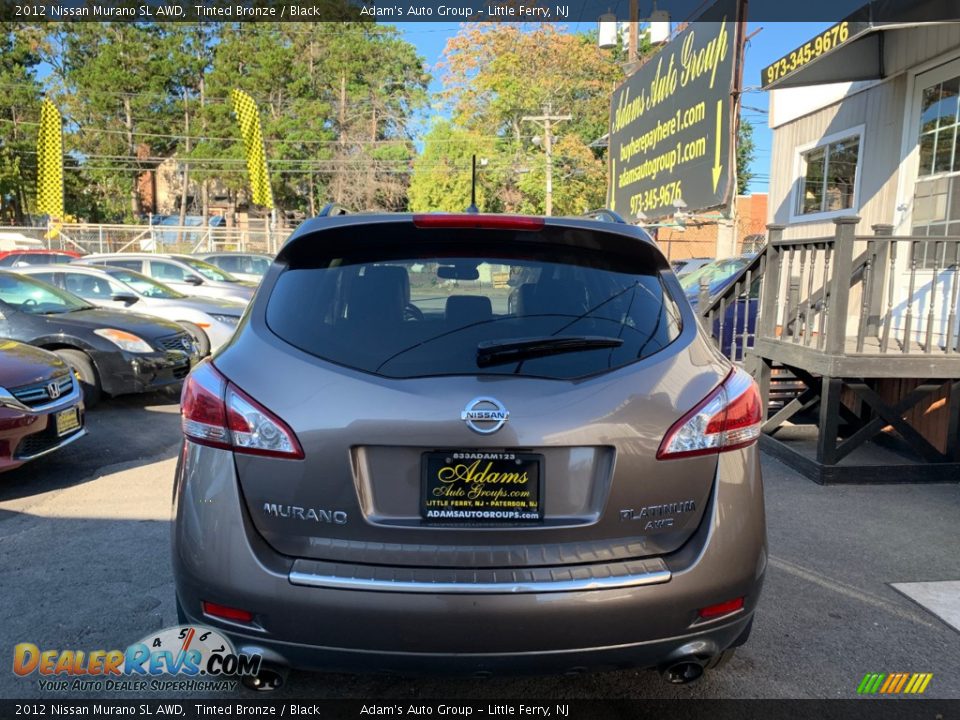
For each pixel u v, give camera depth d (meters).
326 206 2.81
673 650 2.12
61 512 4.58
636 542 2.13
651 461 2.11
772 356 6.12
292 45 48.59
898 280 7.25
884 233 5.24
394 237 2.45
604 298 2.38
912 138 7.18
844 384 5.28
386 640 1.99
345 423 2.04
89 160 46.91
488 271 2.42
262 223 51.34
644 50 22.28
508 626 1.99
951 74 6.62
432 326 2.24
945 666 2.91
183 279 13.26
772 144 10.00
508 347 2.12
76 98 46.38
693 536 2.18
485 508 2.07
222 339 10.16
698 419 2.18
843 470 5.30
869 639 3.11
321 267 2.42
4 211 45.97
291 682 2.78
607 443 2.08
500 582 2.00
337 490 2.04
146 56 47.19
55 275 10.20
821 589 3.60
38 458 5.32
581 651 2.04
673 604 2.07
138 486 5.14
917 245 7.05
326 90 49.81
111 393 7.52
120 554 3.91
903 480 5.35
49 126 24.23
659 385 2.18
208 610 2.11
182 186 48.88
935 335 6.67
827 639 3.11
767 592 3.56
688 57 11.29
